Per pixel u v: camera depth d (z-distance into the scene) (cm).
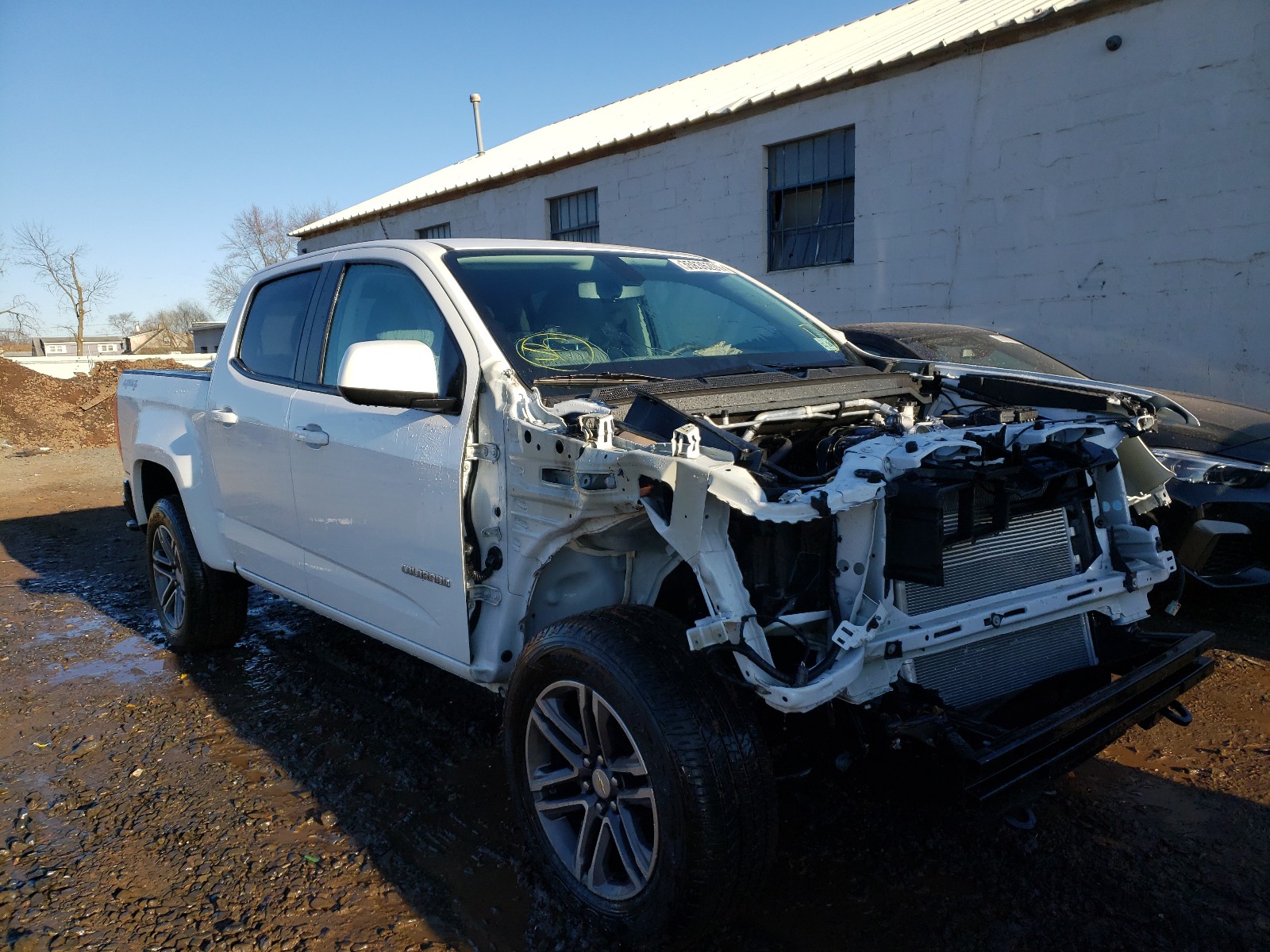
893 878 275
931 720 223
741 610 221
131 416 510
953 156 1042
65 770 358
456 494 288
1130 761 344
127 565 709
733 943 248
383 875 283
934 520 221
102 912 266
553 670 254
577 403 270
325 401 356
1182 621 482
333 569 358
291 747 372
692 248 1354
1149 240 907
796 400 293
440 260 329
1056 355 990
